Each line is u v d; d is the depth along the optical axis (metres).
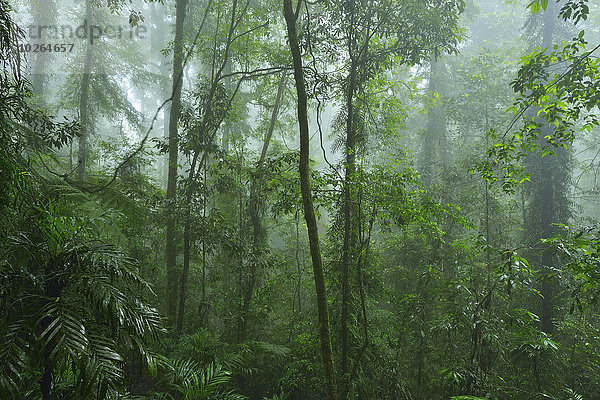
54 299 1.82
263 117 8.71
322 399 5.64
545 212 8.16
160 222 5.85
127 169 6.76
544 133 8.34
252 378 6.29
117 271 1.90
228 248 5.84
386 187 4.75
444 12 4.78
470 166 8.78
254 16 6.91
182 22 7.01
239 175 6.52
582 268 3.54
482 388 4.25
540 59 3.89
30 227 2.24
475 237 4.75
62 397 2.09
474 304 4.69
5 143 2.23
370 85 5.91
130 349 1.80
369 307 6.11
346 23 4.89
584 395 5.28
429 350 5.56
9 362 1.64
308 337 5.74
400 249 7.38
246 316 6.67
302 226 8.70
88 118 9.42
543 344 4.50
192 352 5.19
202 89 6.12
